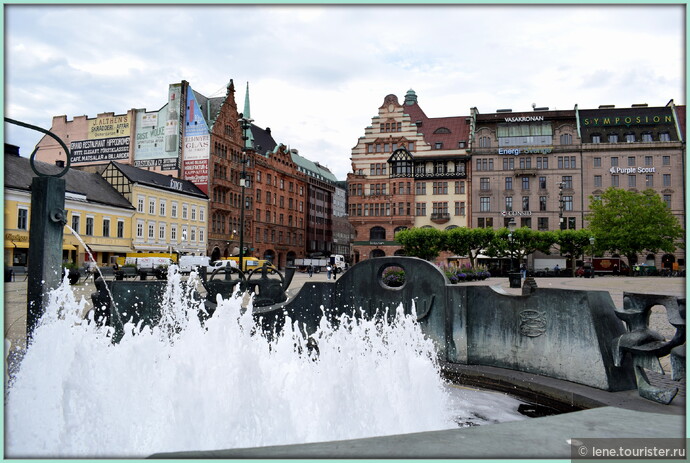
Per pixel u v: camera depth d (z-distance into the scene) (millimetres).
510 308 5598
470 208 65438
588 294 4789
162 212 52812
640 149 62906
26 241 36656
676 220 56844
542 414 4547
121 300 6914
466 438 2818
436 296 6230
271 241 75562
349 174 68750
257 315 7320
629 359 4715
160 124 58750
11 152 39812
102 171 49812
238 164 66125
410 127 67875
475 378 5559
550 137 64688
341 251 115000
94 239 44312
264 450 2578
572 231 46719
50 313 5516
